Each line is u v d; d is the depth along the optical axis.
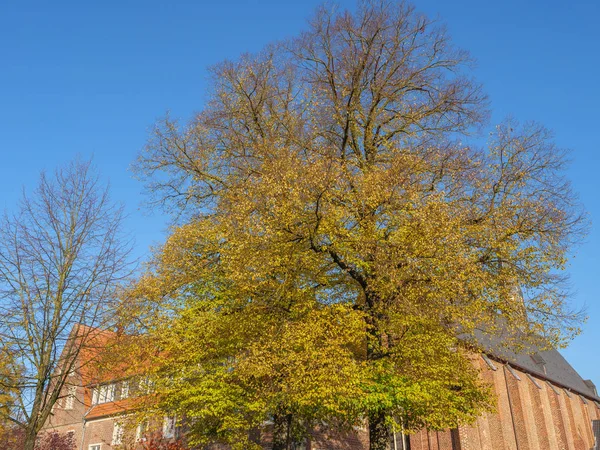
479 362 37.34
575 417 54.53
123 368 19.44
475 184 20.27
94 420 37.38
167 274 22.19
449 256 16.75
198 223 22.80
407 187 18.39
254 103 22.73
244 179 21.25
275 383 18.02
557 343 18.72
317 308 19.27
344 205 18.70
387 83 22.86
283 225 17.45
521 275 19.16
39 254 15.17
